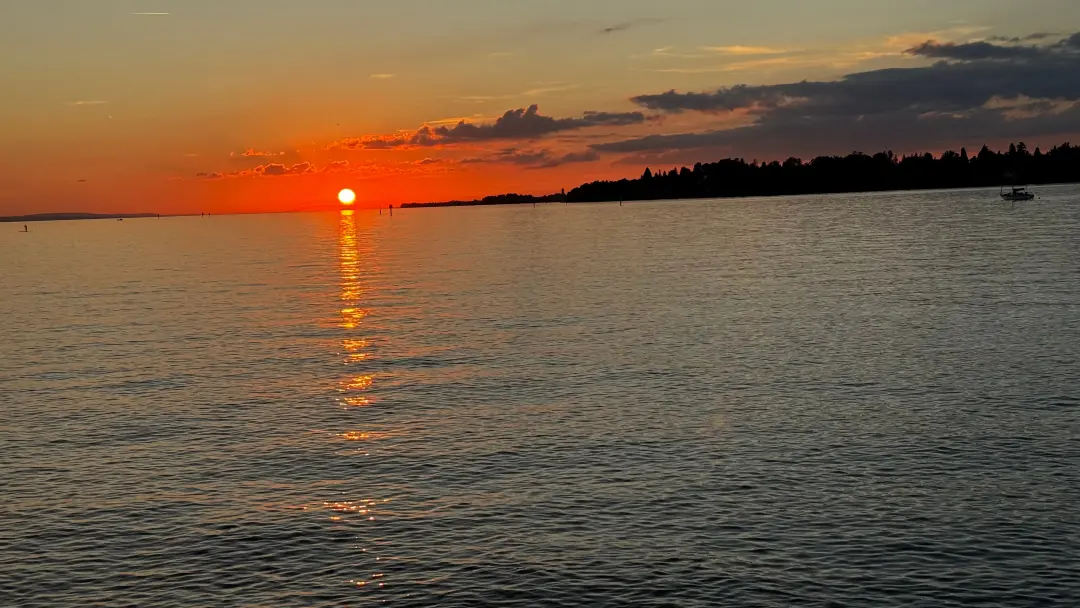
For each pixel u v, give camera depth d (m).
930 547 33.25
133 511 38.28
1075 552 32.59
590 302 102.25
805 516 36.25
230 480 41.94
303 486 40.94
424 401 55.78
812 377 60.22
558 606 29.80
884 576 31.17
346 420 51.81
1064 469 40.94
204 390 60.03
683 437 47.03
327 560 33.41
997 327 76.06
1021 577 30.91
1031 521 35.31
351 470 42.94
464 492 39.72
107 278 153.75
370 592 31.03
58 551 34.53
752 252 173.00
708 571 31.81
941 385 56.97
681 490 39.34
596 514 36.91
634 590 30.67
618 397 55.88
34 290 132.88
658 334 78.38
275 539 35.28
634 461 43.31
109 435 49.53
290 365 68.12
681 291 110.75
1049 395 53.62
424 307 101.44
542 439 47.16
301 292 121.75
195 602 30.59
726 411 52.03
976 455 43.09
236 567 33.00
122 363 70.00
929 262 136.50
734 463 42.72
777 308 92.88
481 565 32.72
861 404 52.84
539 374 62.94
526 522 36.28
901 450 44.12
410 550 34.06
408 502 38.69
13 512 38.31
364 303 106.75
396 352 72.38
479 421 50.84
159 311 102.88
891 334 74.88
